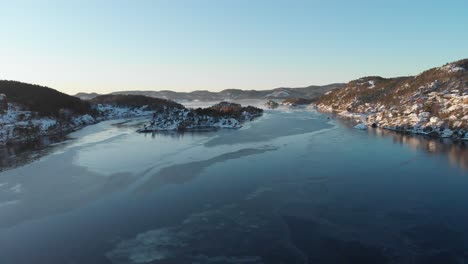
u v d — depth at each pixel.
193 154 69.38
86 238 33.59
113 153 71.94
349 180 49.81
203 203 41.69
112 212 39.44
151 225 36.03
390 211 38.59
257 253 30.33
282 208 39.75
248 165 59.00
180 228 35.19
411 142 79.88
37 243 32.78
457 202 40.91
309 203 41.19
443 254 29.53
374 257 29.39
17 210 40.41
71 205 41.66
